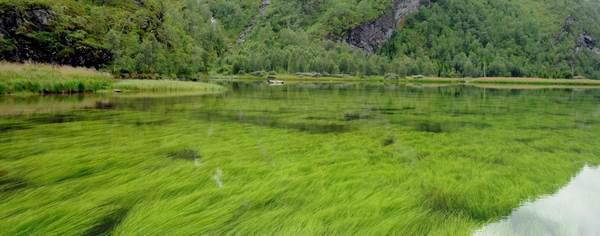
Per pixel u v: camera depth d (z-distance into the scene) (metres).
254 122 13.50
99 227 4.38
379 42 162.38
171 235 4.19
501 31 156.75
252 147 9.07
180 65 60.41
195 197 5.34
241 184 5.97
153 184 5.91
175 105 19.36
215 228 4.36
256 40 164.25
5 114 14.09
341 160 7.82
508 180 6.47
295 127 12.54
